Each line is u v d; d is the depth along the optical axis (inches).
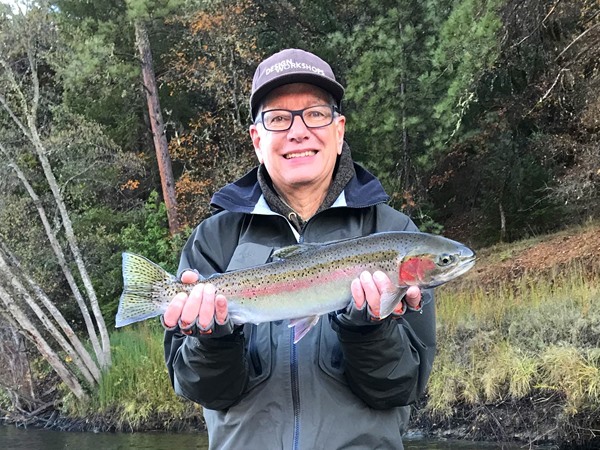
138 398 494.6
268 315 103.1
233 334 95.3
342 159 115.3
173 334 108.1
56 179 724.7
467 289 578.2
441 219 807.1
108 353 558.9
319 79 109.1
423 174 677.3
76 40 676.7
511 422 358.3
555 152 679.7
